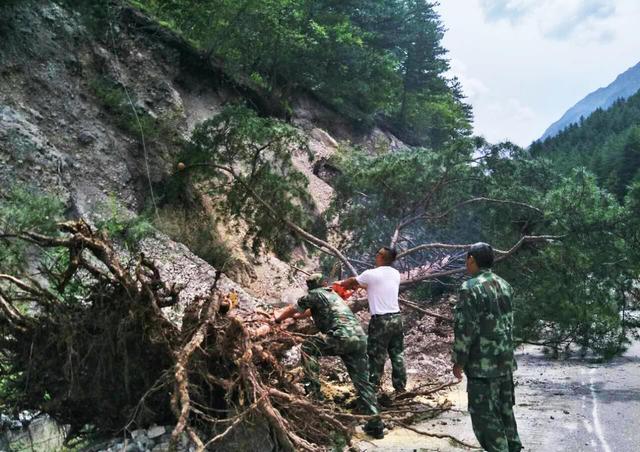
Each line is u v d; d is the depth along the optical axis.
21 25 14.91
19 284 5.11
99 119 15.57
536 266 11.11
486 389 4.56
